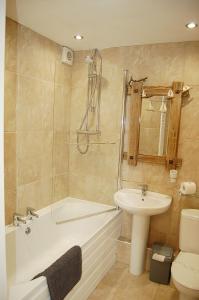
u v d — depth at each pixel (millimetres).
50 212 2555
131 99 2525
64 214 2787
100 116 2760
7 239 2037
